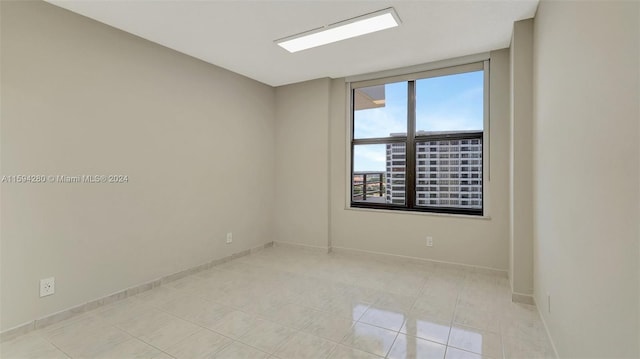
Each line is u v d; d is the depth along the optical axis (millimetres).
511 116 3041
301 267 3883
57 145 2477
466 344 2158
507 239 3486
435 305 2785
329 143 4566
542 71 2328
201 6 2492
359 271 3723
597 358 1311
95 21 2713
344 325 2434
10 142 2234
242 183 4359
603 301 1250
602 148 1259
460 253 3738
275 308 2734
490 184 3551
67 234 2545
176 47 3324
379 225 4250
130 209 3000
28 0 2305
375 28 2895
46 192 2420
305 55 3592
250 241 4508
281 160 4926
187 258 3574
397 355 2037
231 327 2400
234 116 4215
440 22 2789
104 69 2779
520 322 2457
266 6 2500
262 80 4602
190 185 3607
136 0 2385
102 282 2779
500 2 2459
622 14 1090
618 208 1119
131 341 2199
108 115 2814
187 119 3562
